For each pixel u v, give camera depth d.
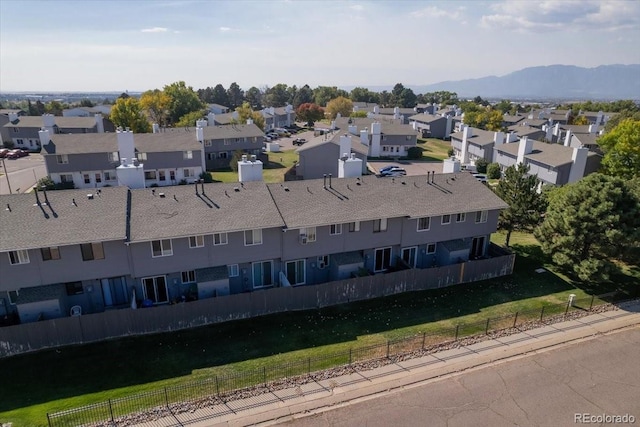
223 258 27.55
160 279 26.92
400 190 33.38
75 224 24.70
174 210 27.31
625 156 56.06
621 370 21.33
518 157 63.34
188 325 24.81
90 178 58.06
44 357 21.95
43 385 20.03
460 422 17.95
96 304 26.03
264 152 86.31
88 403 18.86
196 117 104.38
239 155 71.12
